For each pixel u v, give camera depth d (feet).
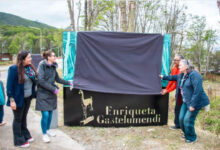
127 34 14.20
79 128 14.64
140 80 14.51
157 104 15.26
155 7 42.86
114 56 14.25
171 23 39.86
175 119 14.57
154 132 14.19
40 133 13.34
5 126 14.44
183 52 67.26
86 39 14.12
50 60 11.55
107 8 37.68
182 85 12.46
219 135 15.20
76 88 14.30
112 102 14.88
